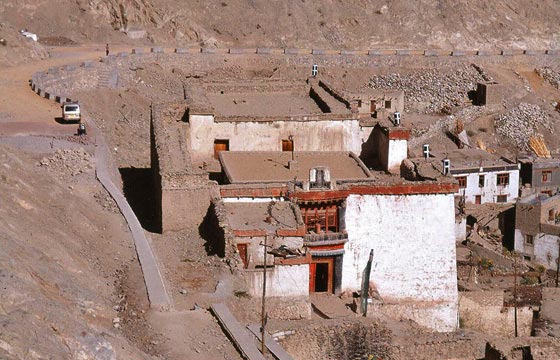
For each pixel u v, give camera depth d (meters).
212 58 130.75
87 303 38.28
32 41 116.75
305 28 155.50
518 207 87.62
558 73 151.62
